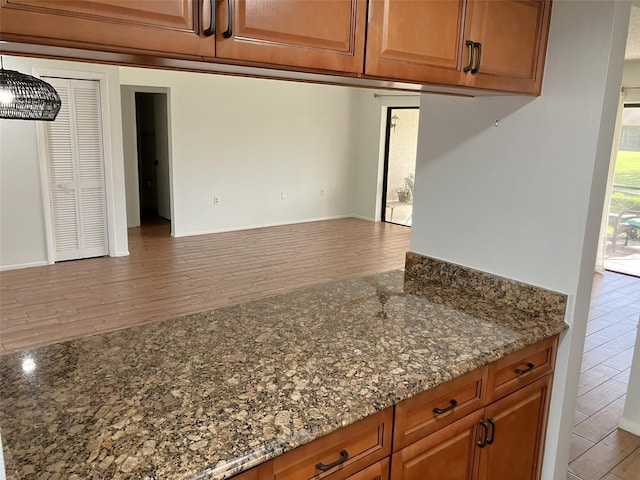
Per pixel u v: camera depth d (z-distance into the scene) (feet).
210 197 24.23
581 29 5.48
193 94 22.67
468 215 6.85
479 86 5.22
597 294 17.63
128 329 5.36
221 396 4.00
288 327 5.49
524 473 6.18
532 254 6.22
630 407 9.05
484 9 5.04
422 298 6.59
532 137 6.04
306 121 27.02
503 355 5.14
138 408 3.80
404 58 4.54
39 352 4.75
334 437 3.84
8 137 16.60
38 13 2.93
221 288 16.29
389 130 27.94
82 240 18.94
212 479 3.10
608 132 5.62
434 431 4.70
